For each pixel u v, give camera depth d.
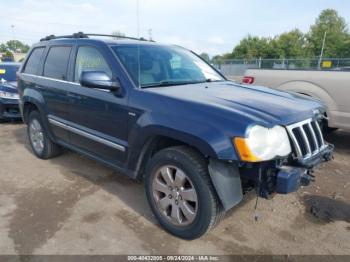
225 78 4.13
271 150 2.33
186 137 2.49
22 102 4.88
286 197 3.63
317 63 20.12
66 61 3.96
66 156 4.93
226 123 2.34
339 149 5.32
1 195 3.62
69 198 3.55
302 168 2.49
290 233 2.94
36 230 2.92
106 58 3.34
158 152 2.82
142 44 3.73
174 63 3.71
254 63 23.41
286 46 63.06
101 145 3.43
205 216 2.53
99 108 3.33
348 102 4.91
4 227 2.96
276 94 3.21
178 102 2.65
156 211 2.93
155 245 2.72
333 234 2.94
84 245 2.71
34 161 4.75
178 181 2.67
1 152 5.21
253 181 2.61
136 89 2.99
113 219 3.12
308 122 2.75
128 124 3.02
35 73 4.61
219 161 2.43
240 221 3.12
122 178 4.11
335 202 3.54
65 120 3.97
